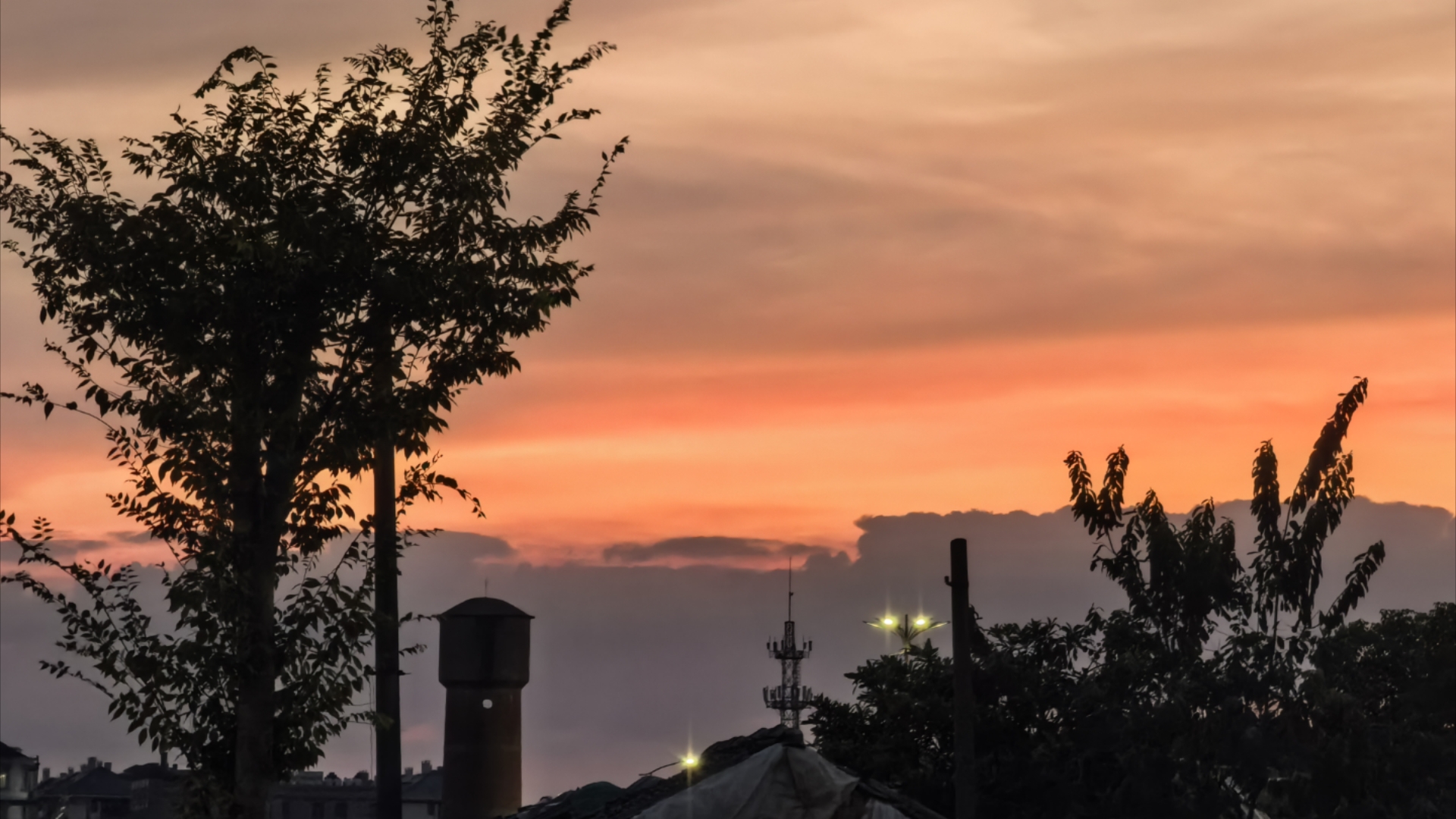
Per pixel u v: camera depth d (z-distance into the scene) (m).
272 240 32.06
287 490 32.41
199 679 31.70
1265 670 47.06
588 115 33.84
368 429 32.28
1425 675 49.62
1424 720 49.19
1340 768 45.34
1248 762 45.75
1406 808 47.44
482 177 32.66
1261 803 50.88
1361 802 46.78
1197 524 50.19
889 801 34.38
